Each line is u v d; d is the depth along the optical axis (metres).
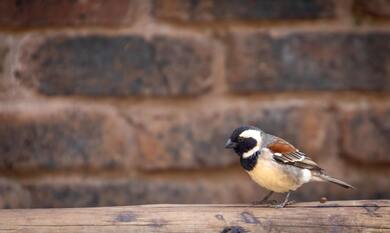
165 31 11.48
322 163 11.59
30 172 11.45
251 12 11.49
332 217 8.20
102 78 11.46
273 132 11.46
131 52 11.47
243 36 11.48
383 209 8.27
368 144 11.59
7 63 11.45
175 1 11.45
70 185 11.42
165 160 11.41
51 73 11.45
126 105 11.48
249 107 11.47
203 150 11.41
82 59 11.47
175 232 8.02
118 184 11.42
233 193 11.48
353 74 11.64
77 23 11.48
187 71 11.46
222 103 11.48
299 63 11.55
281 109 11.48
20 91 11.45
